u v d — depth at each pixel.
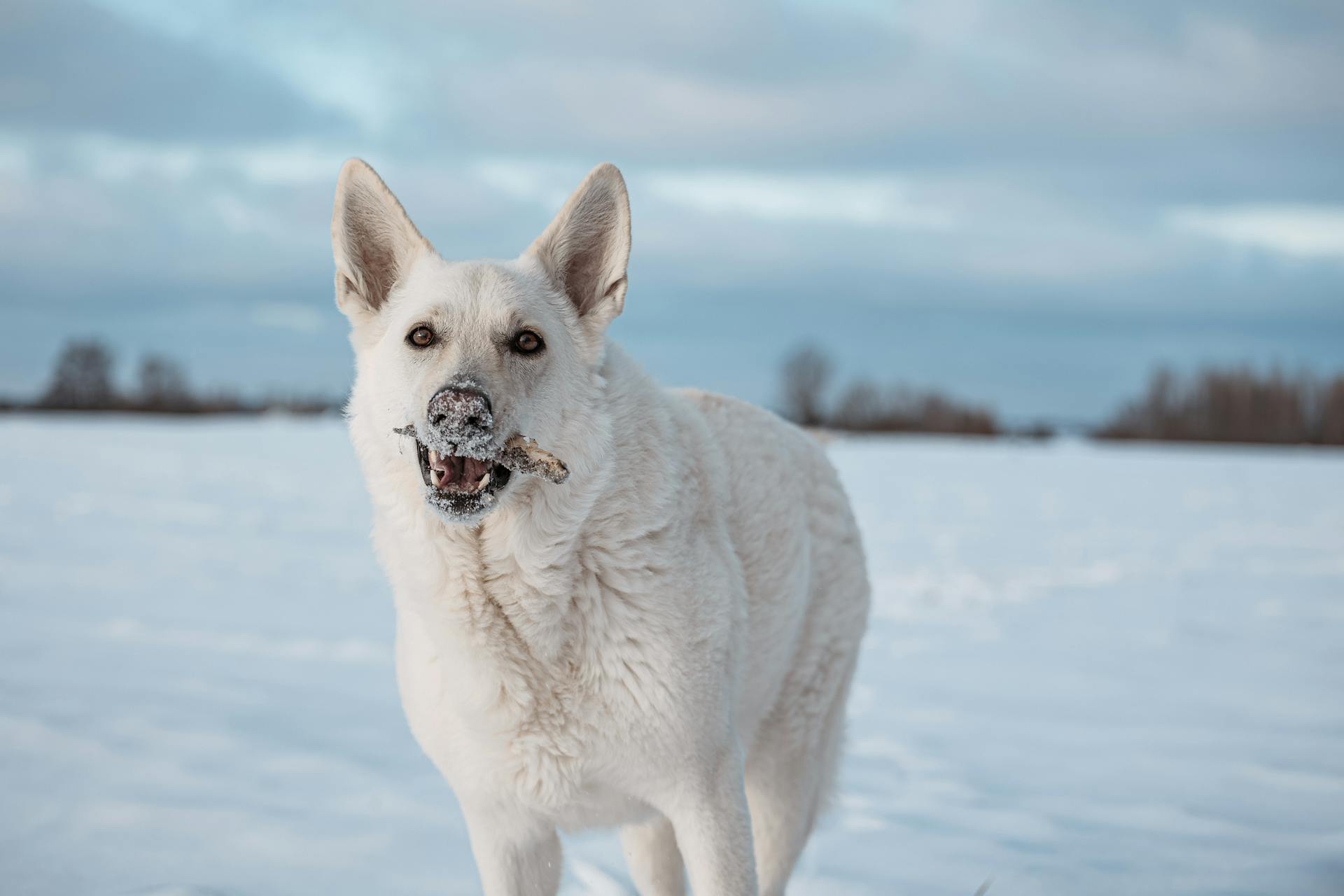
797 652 3.44
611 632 2.68
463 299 2.84
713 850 2.74
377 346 2.99
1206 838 3.70
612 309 2.95
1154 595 8.97
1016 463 29.61
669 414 3.04
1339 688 5.94
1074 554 11.33
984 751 4.81
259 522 13.15
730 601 2.85
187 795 4.07
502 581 2.69
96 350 66.81
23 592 8.21
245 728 4.93
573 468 2.72
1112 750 4.81
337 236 3.03
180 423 51.12
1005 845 3.68
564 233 3.08
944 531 13.22
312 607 8.02
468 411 2.54
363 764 4.52
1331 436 53.88
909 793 4.26
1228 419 55.97
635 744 2.71
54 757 4.43
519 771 2.76
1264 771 4.47
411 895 3.30
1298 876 3.24
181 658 6.27
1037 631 7.56
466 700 2.73
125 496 15.89
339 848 3.64
